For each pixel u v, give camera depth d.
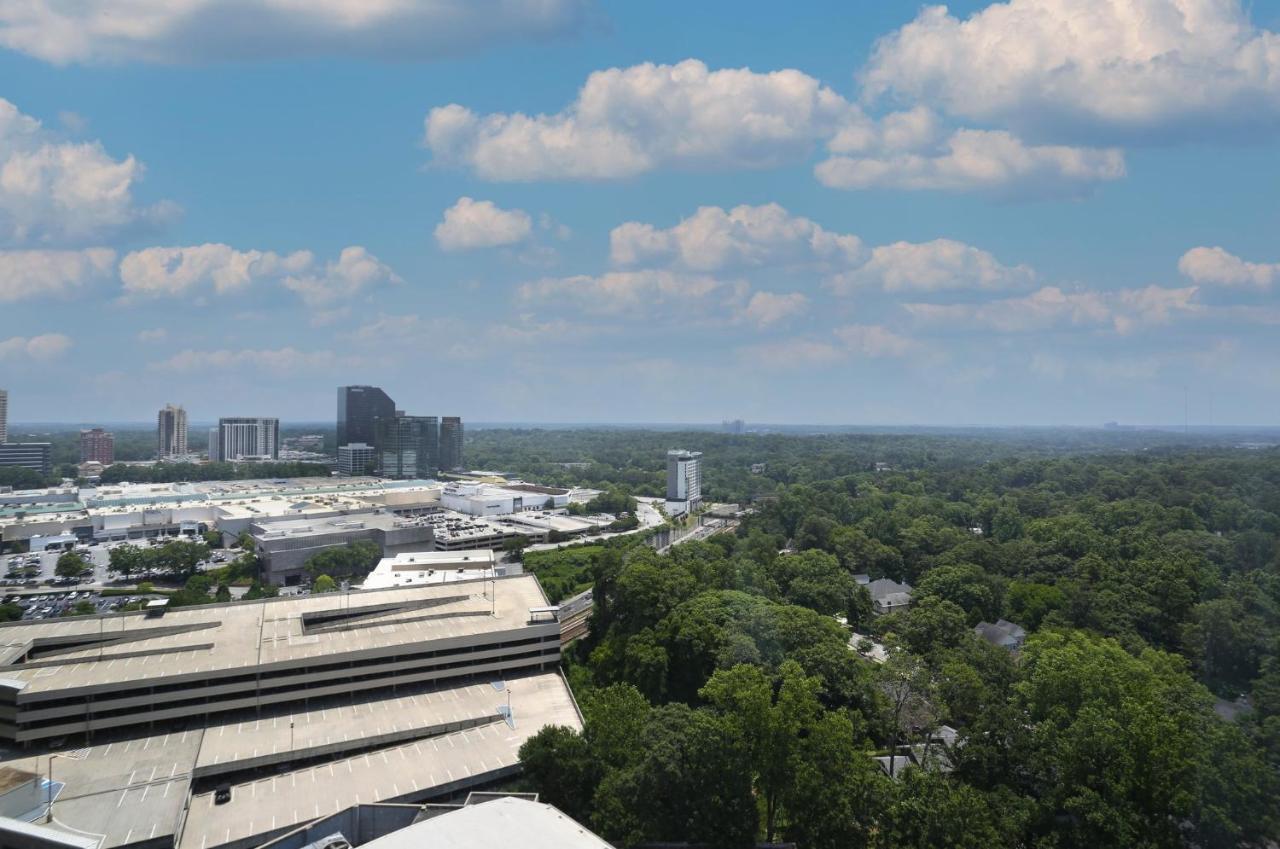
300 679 160.38
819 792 113.25
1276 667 149.00
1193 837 109.75
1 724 140.62
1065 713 128.00
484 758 139.50
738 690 128.38
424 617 190.25
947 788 110.12
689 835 113.44
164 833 111.31
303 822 119.50
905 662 156.75
